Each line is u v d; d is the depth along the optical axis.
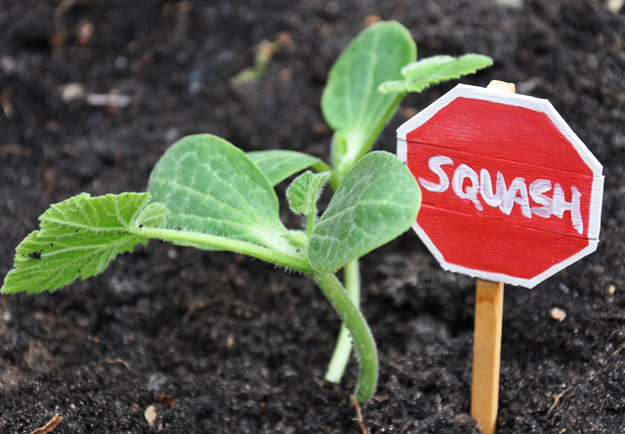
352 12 0.72
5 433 0.52
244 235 0.51
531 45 0.65
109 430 0.53
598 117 0.61
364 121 0.59
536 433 0.52
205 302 0.59
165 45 0.72
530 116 0.47
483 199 0.49
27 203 0.64
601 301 0.55
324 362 0.57
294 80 0.68
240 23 0.73
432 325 0.58
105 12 0.75
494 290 0.50
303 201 0.49
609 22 0.63
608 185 0.58
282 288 0.60
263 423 0.54
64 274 0.50
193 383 0.55
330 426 0.53
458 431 0.52
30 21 0.73
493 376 0.51
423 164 0.49
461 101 0.48
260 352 0.57
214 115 0.67
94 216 0.48
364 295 0.59
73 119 0.68
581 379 0.53
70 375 0.55
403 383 0.54
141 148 0.66
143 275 0.60
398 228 0.45
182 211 0.52
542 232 0.48
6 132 0.68
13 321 0.58
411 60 0.59
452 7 0.68
